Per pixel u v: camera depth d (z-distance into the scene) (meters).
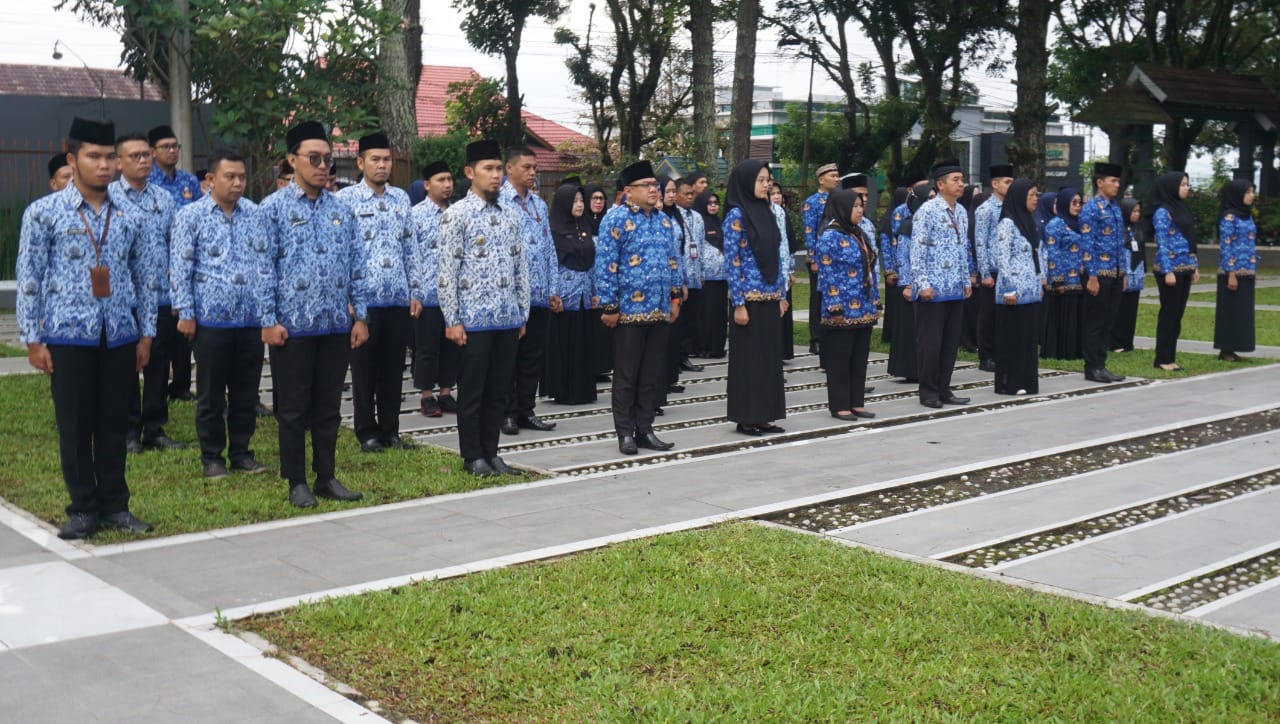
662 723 4.13
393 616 5.15
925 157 35.94
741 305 9.48
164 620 5.20
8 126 19.39
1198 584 5.82
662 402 10.69
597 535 6.57
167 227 8.80
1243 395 11.59
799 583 5.64
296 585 5.69
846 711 4.24
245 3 13.32
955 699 4.32
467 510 7.16
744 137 20.70
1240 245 13.88
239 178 8.04
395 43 17.25
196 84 14.16
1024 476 8.20
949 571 5.90
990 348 13.53
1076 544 6.45
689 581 5.68
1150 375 12.99
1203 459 8.66
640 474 8.20
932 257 10.84
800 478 8.02
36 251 6.29
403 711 4.32
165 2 12.97
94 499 6.60
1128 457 8.80
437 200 10.41
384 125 17.39
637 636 4.95
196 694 4.43
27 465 8.20
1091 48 34.75
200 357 8.08
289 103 13.88
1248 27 34.75
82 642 4.93
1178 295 13.20
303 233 7.18
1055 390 12.07
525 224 9.76
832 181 13.25
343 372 7.48
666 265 8.98
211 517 6.93
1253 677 4.44
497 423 8.19
